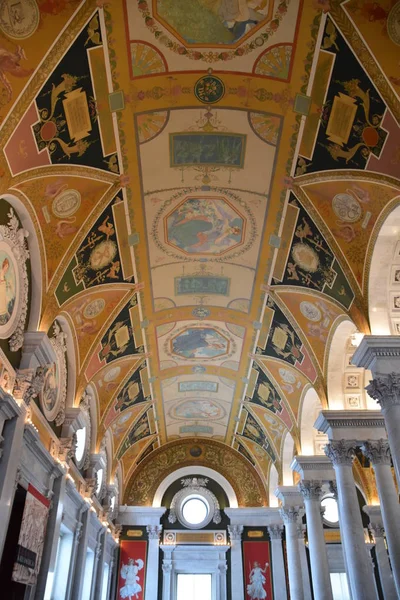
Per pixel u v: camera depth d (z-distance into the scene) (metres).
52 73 10.50
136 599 29.25
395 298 14.27
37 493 13.98
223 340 23.14
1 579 12.05
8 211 12.17
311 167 13.51
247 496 32.75
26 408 12.72
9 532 12.60
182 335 22.88
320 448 22.45
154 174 14.42
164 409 29.69
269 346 21.50
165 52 11.34
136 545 30.84
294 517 26.36
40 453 14.42
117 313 18.86
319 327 18.00
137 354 22.61
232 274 18.80
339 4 9.99
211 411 30.34
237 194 15.24
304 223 15.09
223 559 30.58
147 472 33.50
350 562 15.13
